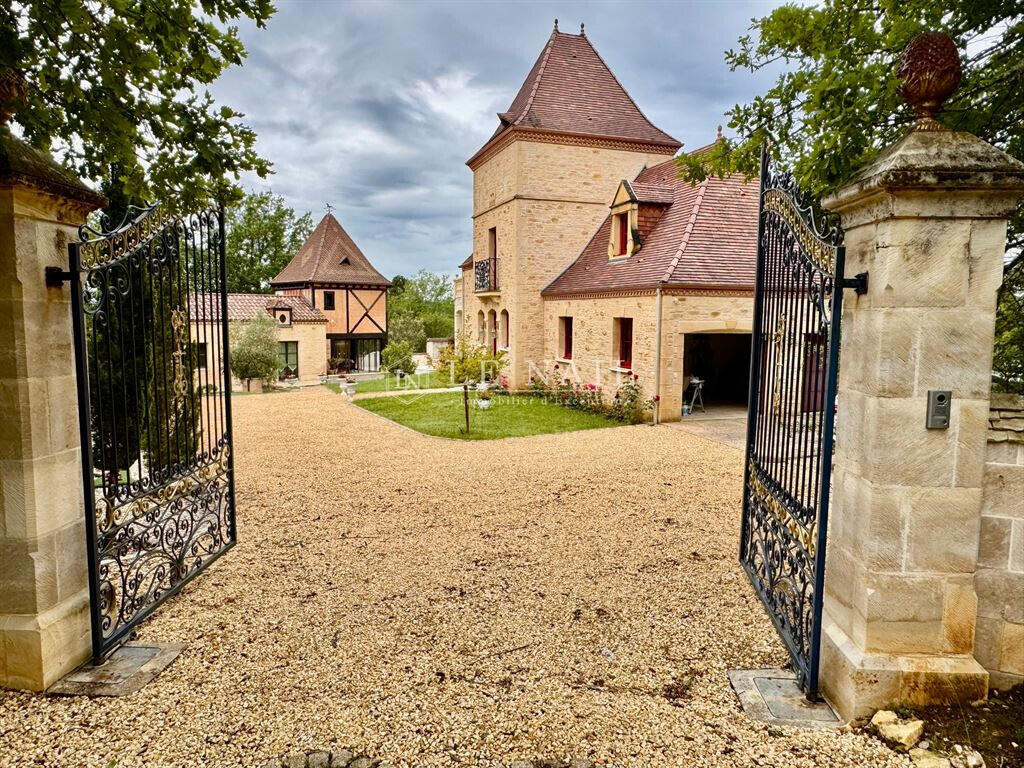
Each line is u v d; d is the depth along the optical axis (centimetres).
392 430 1220
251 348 2131
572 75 1823
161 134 462
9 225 306
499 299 1861
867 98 405
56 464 337
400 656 368
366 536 591
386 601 446
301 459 948
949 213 267
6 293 310
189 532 488
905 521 283
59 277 329
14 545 323
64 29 369
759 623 412
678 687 336
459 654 371
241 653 370
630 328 1400
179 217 456
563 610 432
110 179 528
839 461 318
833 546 323
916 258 271
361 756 276
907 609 287
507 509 680
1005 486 291
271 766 268
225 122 473
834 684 309
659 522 632
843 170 422
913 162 261
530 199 1709
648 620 417
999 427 289
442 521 638
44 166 321
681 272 1229
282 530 609
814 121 431
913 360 276
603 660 365
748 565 478
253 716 305
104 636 369
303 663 358
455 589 467
